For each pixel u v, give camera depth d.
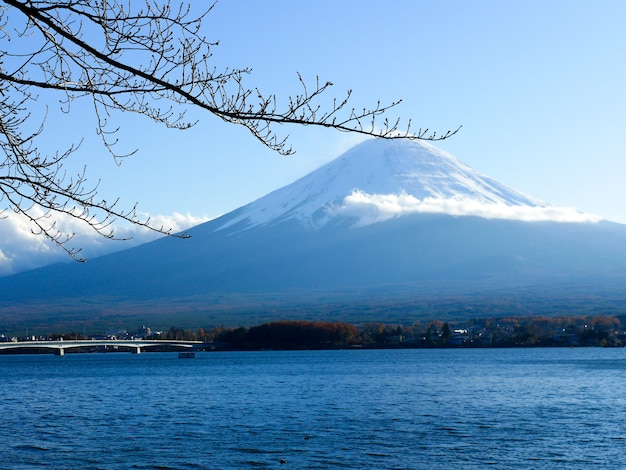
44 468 37.78
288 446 42.97
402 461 38.34
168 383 100.06
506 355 198.50
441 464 37.53
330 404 66.75
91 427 52.59
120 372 136.12
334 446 42.84
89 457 40.53
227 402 70.25
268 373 122.00
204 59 9.21
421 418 55.09
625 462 37.38
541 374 106.00
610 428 48.53
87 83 9.37
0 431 50.88
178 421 55.38
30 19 9.01
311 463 38.12
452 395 74.50
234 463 38.47
